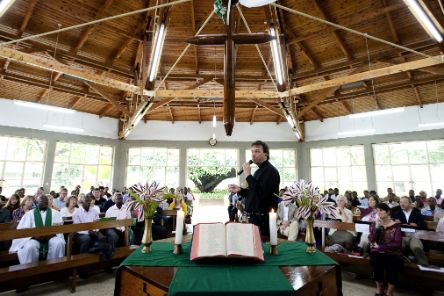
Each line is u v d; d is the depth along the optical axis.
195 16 6.81
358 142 9.90
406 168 9.08
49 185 9.23
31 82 8.08
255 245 1.50
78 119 10.04
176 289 1.05
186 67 8.66
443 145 8.53
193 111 10.93
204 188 11.45
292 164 11.26
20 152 8.99
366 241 3.90
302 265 1.40
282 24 6.75
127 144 11.00
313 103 7.89
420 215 4.34
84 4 6.30
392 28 6.66
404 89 8.54
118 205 4.91
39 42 6.93
